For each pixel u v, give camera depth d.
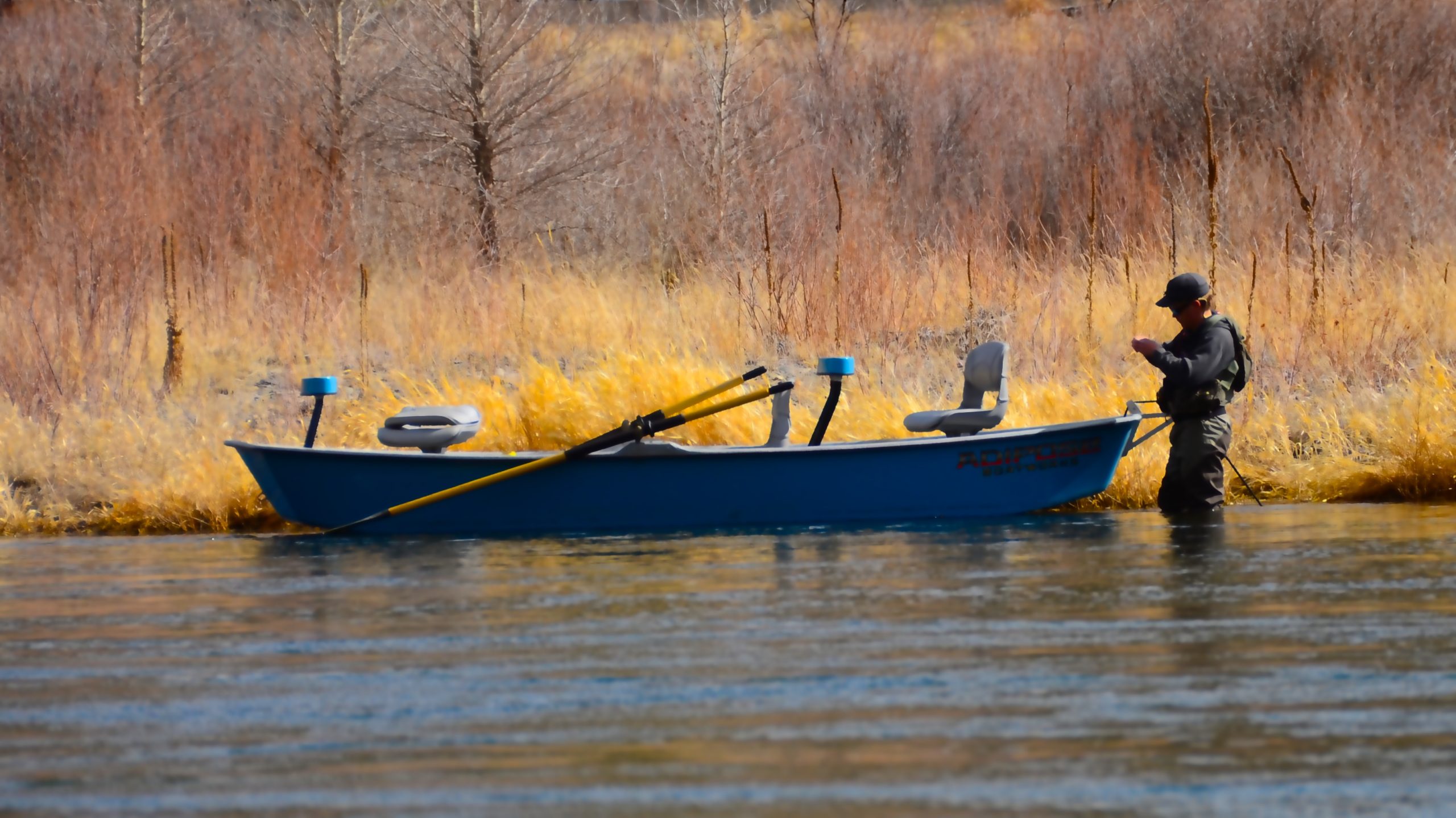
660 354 33.56
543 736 12.99
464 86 55.88
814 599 18.41
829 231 44.88
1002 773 11.89
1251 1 61.72
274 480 25.84
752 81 67.31
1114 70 63.12
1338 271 38.81
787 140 58.88
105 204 47.56
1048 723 13.09
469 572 21.22
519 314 39.94
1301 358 33.88
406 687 14.62
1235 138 56.72
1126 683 14.23
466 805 11.44
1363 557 20.89
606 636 16.52
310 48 63.69
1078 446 26.55
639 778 11.92
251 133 58.00
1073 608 17.53
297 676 15.10
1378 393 31.72
